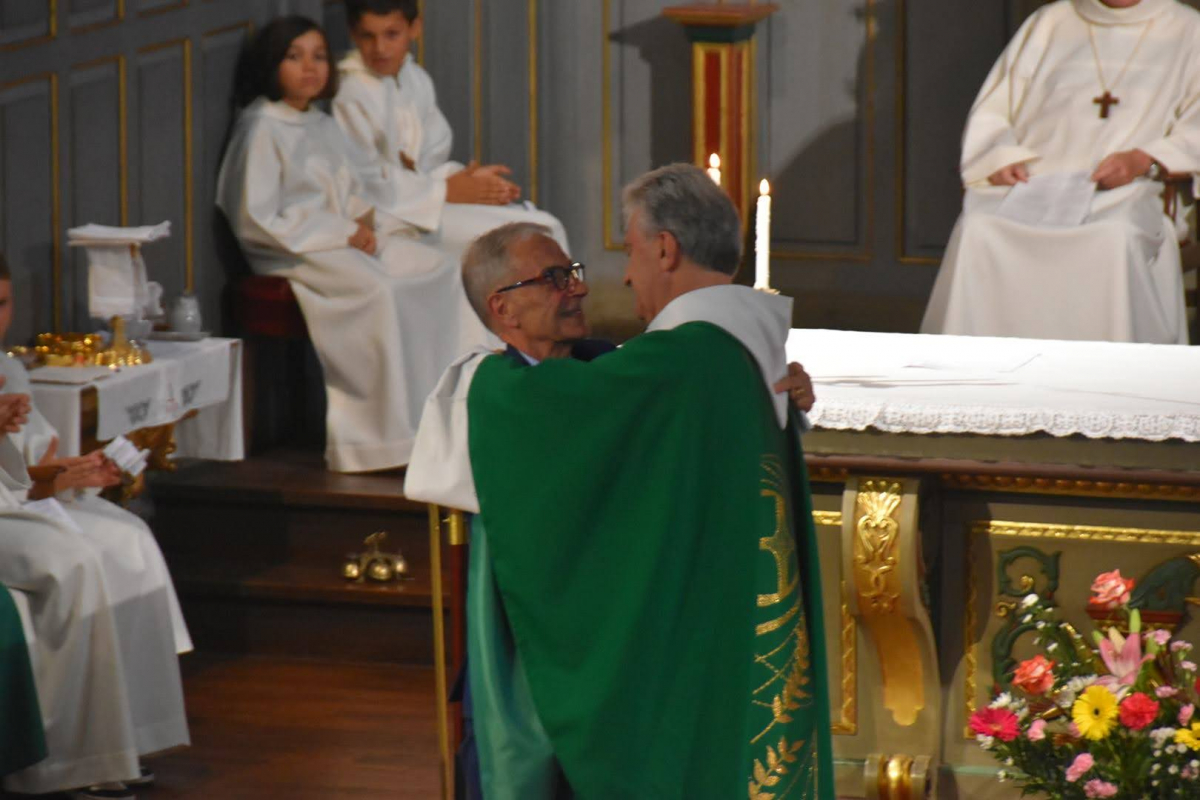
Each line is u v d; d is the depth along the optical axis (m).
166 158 20.28
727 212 9.58
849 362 14.02
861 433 12.43
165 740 15.15
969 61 25.59
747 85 25.58
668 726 9.10
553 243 9.88
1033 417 12.07
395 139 22.30
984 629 13.08
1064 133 23.06
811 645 10.23
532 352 9.88
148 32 19.97
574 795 9.43
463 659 10.38
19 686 13.91
